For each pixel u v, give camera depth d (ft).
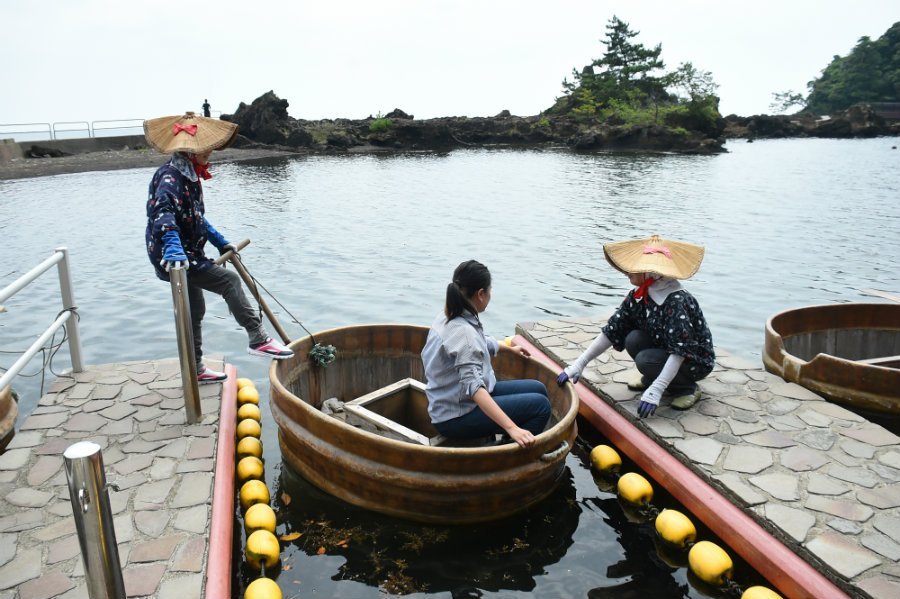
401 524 12.28
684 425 14.01
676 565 11.45
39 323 25.59
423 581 10.91
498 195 68.64
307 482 13.55
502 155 143.13
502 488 11.89
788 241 43.75
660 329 14.30
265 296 29.19
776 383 16.08
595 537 12.20
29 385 19.42
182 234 14.14
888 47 353.72
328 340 16.26
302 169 102.22
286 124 153.48
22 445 12.91
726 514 11.39
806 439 13.38
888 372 14.53
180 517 10.76
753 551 10.71
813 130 241.35
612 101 213.25
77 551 9.86
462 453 11.35
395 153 150.71
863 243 43.04
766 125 240.53
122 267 34.58
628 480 13.05
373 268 34.91
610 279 33.32
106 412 14.39
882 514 10.91
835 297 30.25
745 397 15.33
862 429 13.78
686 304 14.08
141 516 10.75
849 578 9.43
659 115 191.31
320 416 12.41
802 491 11.58
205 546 10.07
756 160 128.67
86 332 24.45
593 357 15.40
